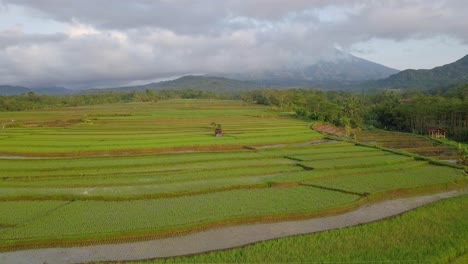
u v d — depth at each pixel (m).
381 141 72.94
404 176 38.25
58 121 98.88
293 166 42.59
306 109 121.19
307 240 22.45
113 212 26.97
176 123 94.44
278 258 20.12
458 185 36.09
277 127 85.56
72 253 21.19
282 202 29.38
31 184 34.03
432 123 94.75
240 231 24.53
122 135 67.62
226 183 34.78
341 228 24.36
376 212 28.64
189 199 30.36
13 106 154.38
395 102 116.62
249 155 48.81
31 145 55.19
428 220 25.97
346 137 78.88
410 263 19.48
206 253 20.67
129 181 35.34
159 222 24.83
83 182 34.78
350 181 36.06
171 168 41.09
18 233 22.77
